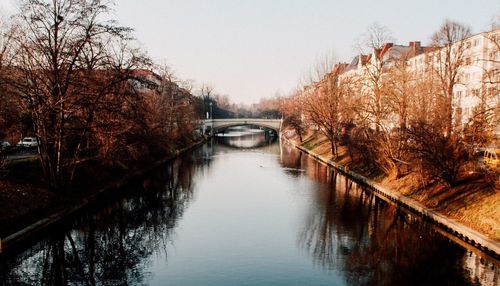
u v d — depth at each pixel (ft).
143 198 145.89
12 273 83.25
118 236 103.71
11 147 112.16
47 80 109.60
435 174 118.42
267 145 385.91
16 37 105.29
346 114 218.59
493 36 126.41
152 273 80.59
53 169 115.14
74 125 122.93
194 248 94.02
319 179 184.24
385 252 89.92
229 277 78.02
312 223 112.57
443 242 95.09
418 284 74.18
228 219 117.60
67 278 79.92
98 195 133.28
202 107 439.63
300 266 82.74
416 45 289.94
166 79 252.21
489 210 94.22
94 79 112.88
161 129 220.02
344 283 75.15
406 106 134.92
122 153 166.09
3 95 101.60
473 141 112.06
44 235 97.66
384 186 146.20
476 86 217.97
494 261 80.69
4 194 98.43
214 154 296.10
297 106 314.14
